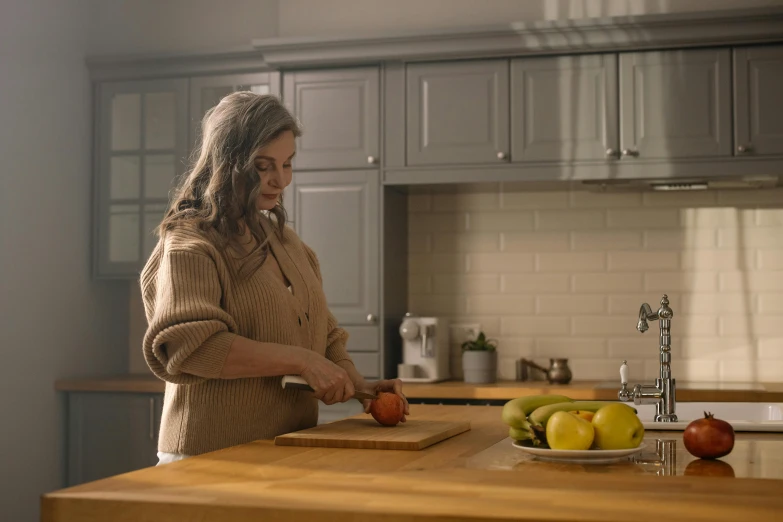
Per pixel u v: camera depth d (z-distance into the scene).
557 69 3.68
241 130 1.85
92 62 4.21
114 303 4.47
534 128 3.70
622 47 3.60
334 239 3.86
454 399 3.58
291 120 1.92
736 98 3.53
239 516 1.13
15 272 3.80
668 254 3.96
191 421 1.79
